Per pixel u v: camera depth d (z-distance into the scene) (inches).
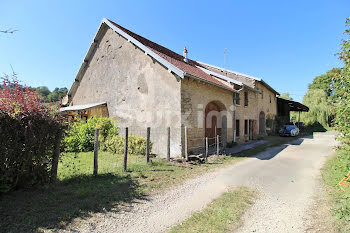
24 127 153.6
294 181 226.1
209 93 424.8
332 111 179.8
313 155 391.9
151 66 393.1
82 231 115.3
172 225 127.6
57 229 114.5
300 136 770.2
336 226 123.6
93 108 482.9
